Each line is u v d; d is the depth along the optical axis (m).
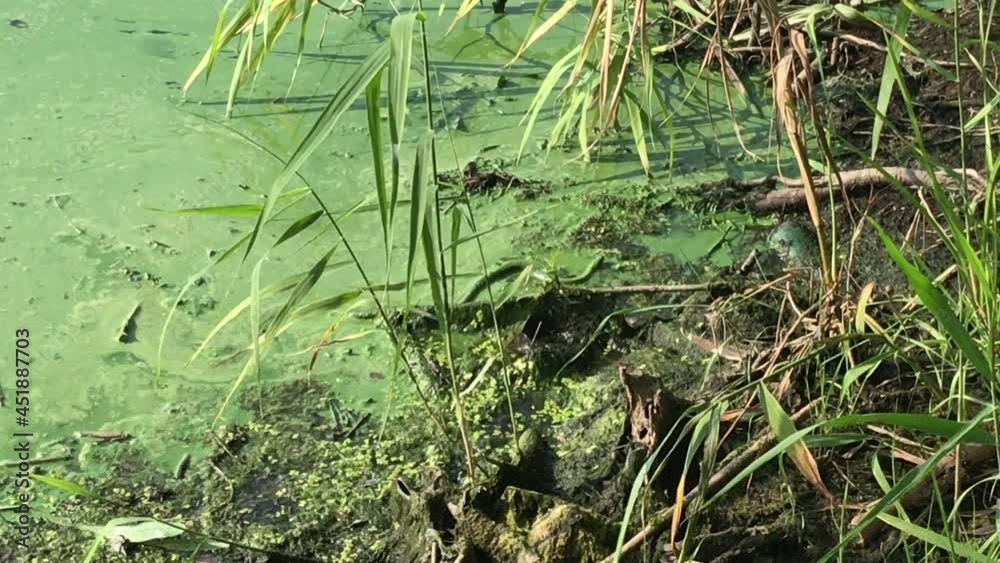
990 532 1.97
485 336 2.41
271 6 2.63
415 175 1.74
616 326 2.43
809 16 2.36
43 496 2.09
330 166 2.85
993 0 2.03
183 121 2.99
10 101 3.03
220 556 1.99
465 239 2.06
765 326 2.41
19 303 2.45
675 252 2.64
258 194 2.75
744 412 2.14
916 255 2.22
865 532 1.99
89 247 2.59
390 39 1.69
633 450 2.12
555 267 2.51
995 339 1.92
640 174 2.87
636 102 2.79
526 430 2.20
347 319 2.44
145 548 2.00
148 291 2.49
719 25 2.74
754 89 3.16
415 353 2.36
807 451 1.86
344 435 2.21
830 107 3.04
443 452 2.17
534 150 2.94
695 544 1.98
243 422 2.23
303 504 2.08
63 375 2.31
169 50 3.27
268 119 3.01
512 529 1.98
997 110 2.80
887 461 2.12
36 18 3.39
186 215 2.68
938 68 2.04
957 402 2.08
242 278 2.53
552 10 3.52
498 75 3.21
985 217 1.83
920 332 2.33
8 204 2.69
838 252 2.59
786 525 2.02
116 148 2.89
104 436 2.20
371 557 2.00
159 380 2.30
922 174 2.69
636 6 2.43
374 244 2.62
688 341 2.39
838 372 2.22
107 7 3.47
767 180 2.80
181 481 2.12
